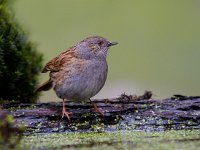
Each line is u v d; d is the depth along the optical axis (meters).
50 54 22.33
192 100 13.68
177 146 11.60
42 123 12.96
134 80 22.27
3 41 14.27
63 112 13.07
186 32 24.27
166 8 25.20
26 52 14.93
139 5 25.12
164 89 21.98
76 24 23.78
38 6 24.25
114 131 13.08
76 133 12.96
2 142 11.84
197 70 22.62
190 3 25.62
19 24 15.23
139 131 13.11
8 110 13.10
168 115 13.33
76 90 13.34
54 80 13.62
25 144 11.95
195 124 13.33
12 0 15.54
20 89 14.78
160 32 24.03
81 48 13.49
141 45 23.69
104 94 21.47
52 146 11.75
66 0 24.72
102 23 23.97
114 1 25.09
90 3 24.89
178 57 23.20
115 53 23.38
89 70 13.34
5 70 14.27
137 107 13.43
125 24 24.09
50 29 23.42
